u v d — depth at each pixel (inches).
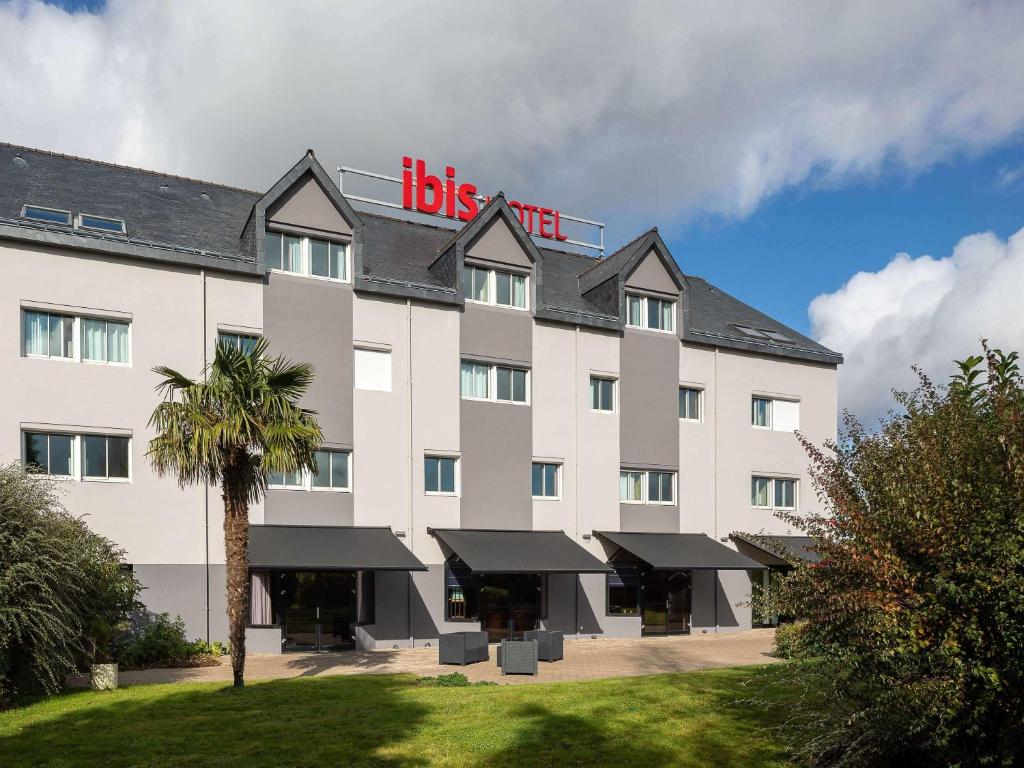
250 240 1095.0
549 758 486.0
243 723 562.9
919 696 388.2
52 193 1082.7
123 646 896.9
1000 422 403.2
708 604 1421.0
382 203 1480.1
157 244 1021.8
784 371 1582.2
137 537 980.6
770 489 1558.8
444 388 1218.6
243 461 737.6
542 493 1305.4
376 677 782.5
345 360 1143.6
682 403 1466.5
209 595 1013.2
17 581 639.1
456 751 497.7
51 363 951.6
